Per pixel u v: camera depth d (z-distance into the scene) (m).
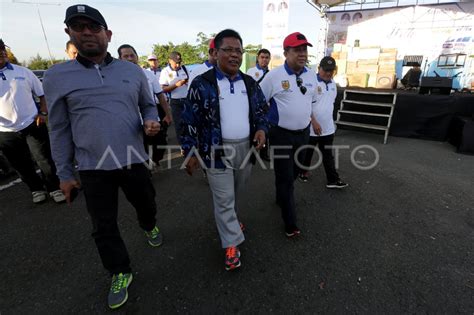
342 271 2.05
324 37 9.15
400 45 9.48
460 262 2.13
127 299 1.83
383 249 2.30
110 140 1.64
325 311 1.72
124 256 1.87
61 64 1.57
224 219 2.02
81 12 1.42
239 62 1.81
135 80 1.75
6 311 1.78
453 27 8.66
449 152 4.95
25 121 2.95
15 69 2.89
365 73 7.79
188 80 4.57
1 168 4.05
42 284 2.00
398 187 3.49
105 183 1.71
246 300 1.81
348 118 6.70
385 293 1.84
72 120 1.60
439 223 2.67
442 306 1.74
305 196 3.30
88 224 2.79
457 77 8.16
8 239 2.56
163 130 2.04
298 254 2.26
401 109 5.95
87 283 2.00
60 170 1.64
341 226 2.65
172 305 1.79
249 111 1.95
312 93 2.40
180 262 2.19
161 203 3.17
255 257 2.23
